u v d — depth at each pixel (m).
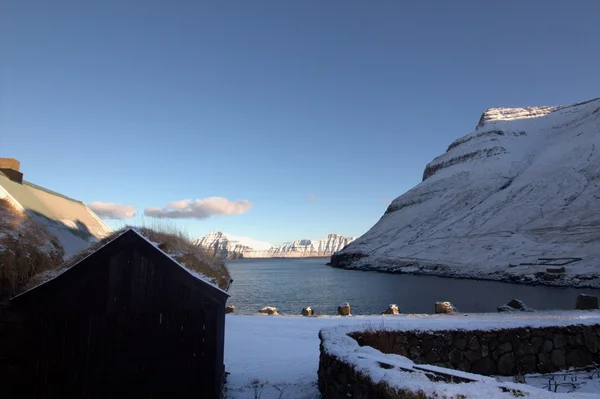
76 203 21.14
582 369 8.18
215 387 6.47
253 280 78.50
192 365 6.42
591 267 59.12
